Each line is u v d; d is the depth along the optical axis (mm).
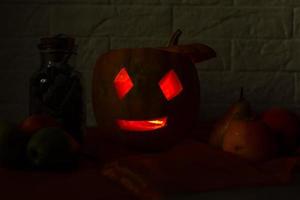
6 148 945
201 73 1391
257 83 1391
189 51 1139
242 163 930
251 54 1389
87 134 1232
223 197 811
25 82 1366
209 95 1392
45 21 1366
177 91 1109
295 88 1391
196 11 1380
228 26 1384
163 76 1094
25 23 1362
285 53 1391
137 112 1088
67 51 1121
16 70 1363
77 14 1371
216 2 1380
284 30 1388
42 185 836
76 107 1111
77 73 1148
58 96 1100
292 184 852
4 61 1359
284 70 1391
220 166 906
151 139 1108
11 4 1356
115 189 815
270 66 1391
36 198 779
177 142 1134
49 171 933
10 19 1357
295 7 1386
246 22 1385
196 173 860
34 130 986
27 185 837
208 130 1259
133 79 1088
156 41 1381
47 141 922
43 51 1125
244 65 1389
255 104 1391
